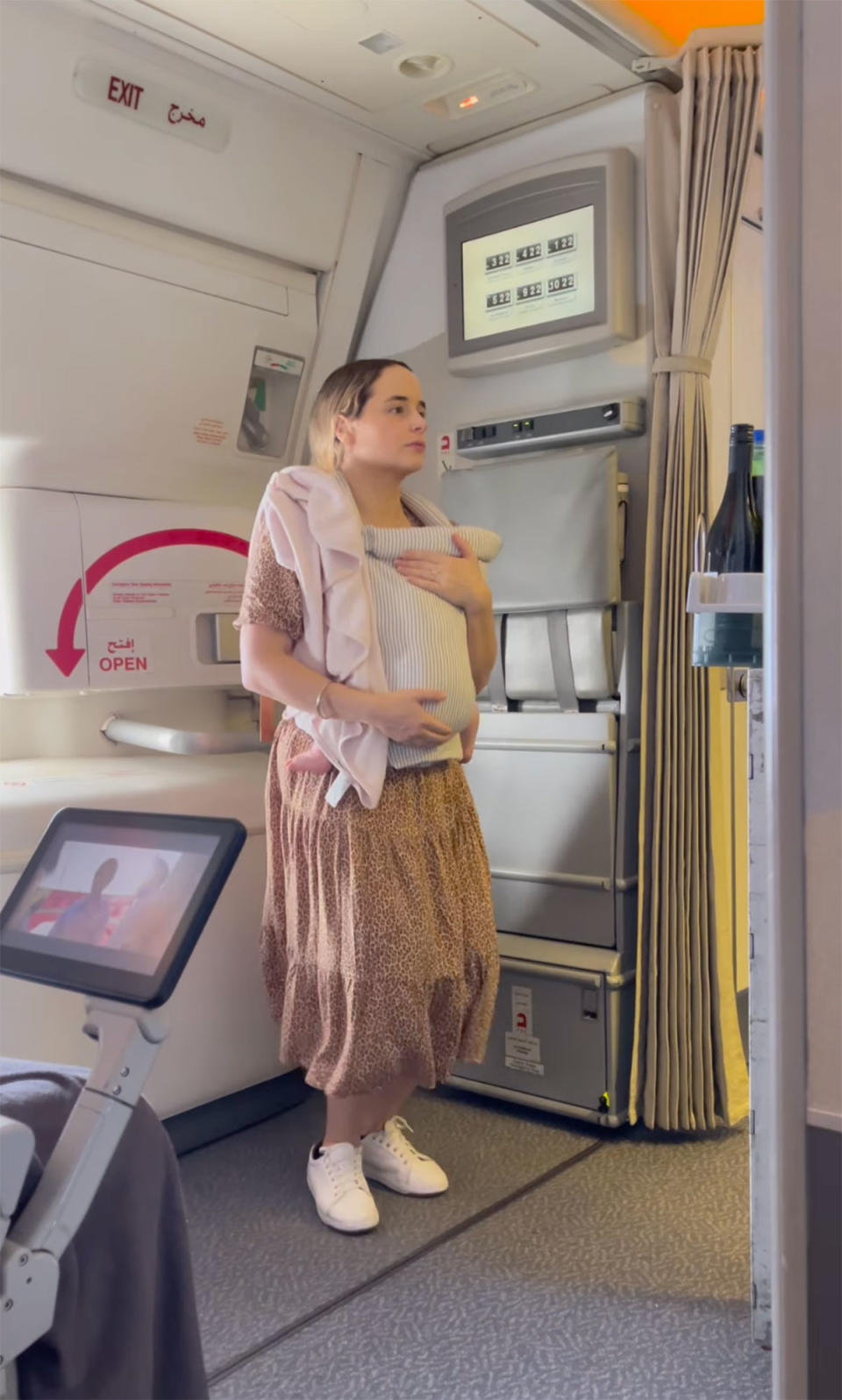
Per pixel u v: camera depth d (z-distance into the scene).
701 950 2.36
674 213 2.36
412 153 2.75
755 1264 1.64
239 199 2.48
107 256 2.29
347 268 2.77
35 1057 2.00
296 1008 2.01
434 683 1.95
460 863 2.05
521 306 2.55
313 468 1.97
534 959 2.48
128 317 2.36
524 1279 1.83
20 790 2.10
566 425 2.50
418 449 2.02
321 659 1.94
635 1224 2.00
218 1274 1.85
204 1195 2.14
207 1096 2.29
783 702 1.04
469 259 2.64
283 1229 2.00
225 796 2.31
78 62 2.13
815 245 1.02
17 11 2.03
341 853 1.93
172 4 2.07
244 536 2.65
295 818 2.01
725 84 2.28
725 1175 2.20
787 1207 1.06
